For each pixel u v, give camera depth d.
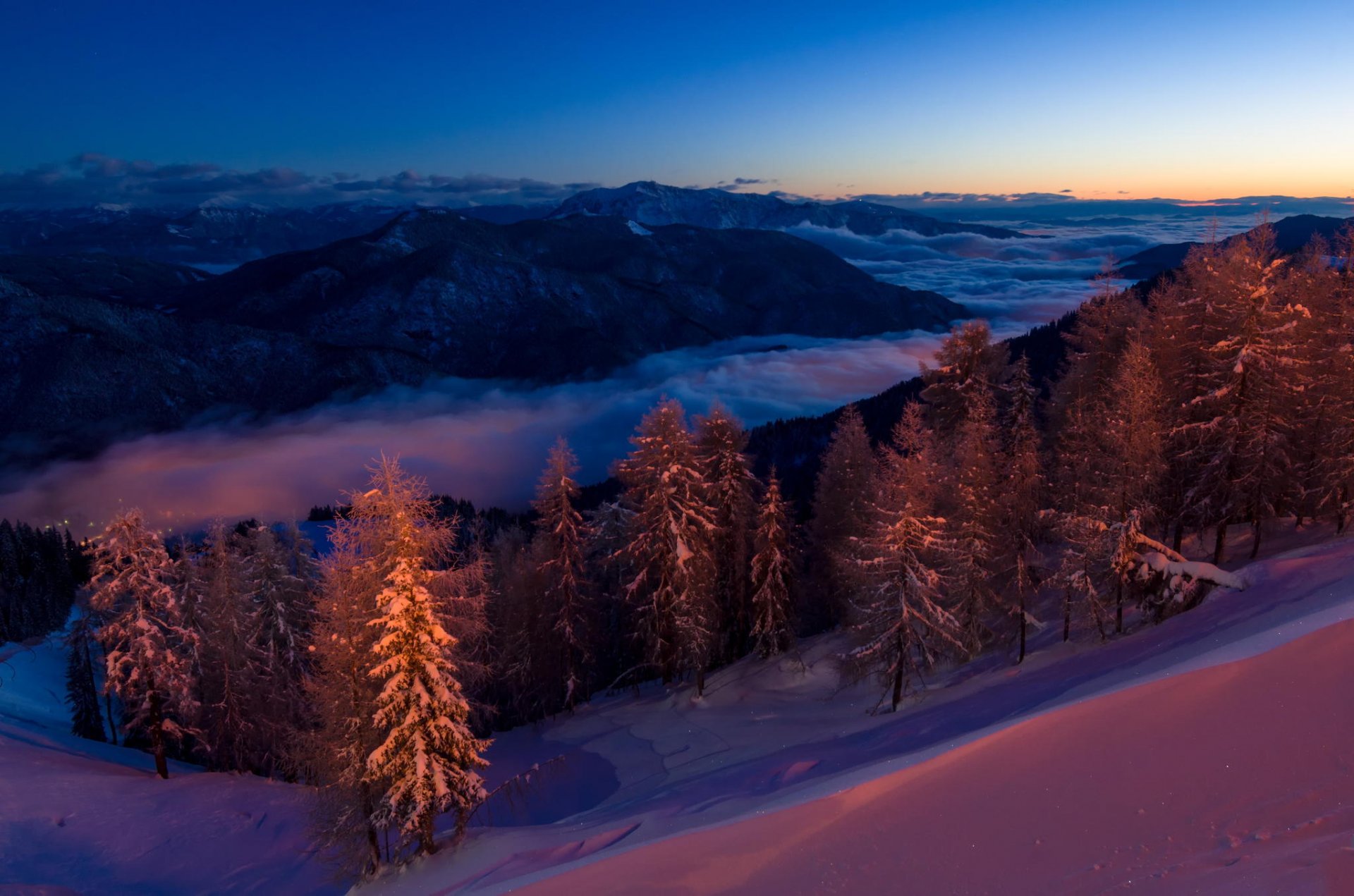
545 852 18.00
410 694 19.08
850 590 37.62
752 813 14.88
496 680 42.00
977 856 11.23
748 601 42.00
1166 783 11.36
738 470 40.50
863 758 20.97
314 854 25.16
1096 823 11.03
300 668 37.19
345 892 21.53
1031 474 29.14
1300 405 29.78
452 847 20.34
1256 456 28.55
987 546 28.97
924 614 28.69
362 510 18.94
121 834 27.98
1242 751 11.39
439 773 19.30
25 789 30.22
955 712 23.64
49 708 53.69
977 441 29.91
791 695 35.56
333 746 20.64
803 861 12.34
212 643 35.56
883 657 28.98
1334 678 12.10
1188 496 31.00
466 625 20.48
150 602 33.47
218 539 35.72
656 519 35.91
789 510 38.47
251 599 36.75
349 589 20.34
